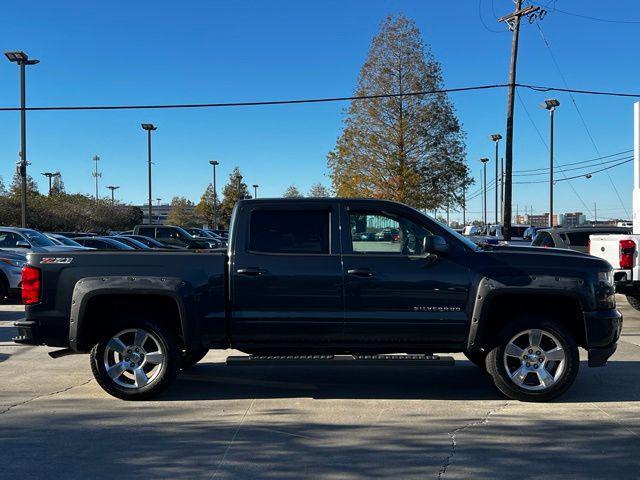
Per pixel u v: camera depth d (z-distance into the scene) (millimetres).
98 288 6230
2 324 11930
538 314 6355
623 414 5941
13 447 5070
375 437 5285
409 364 6238
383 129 35812
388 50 35469
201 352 7570
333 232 6348
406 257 6258
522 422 5691
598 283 6246
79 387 7082
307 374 7680
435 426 5582
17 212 44094
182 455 4871
